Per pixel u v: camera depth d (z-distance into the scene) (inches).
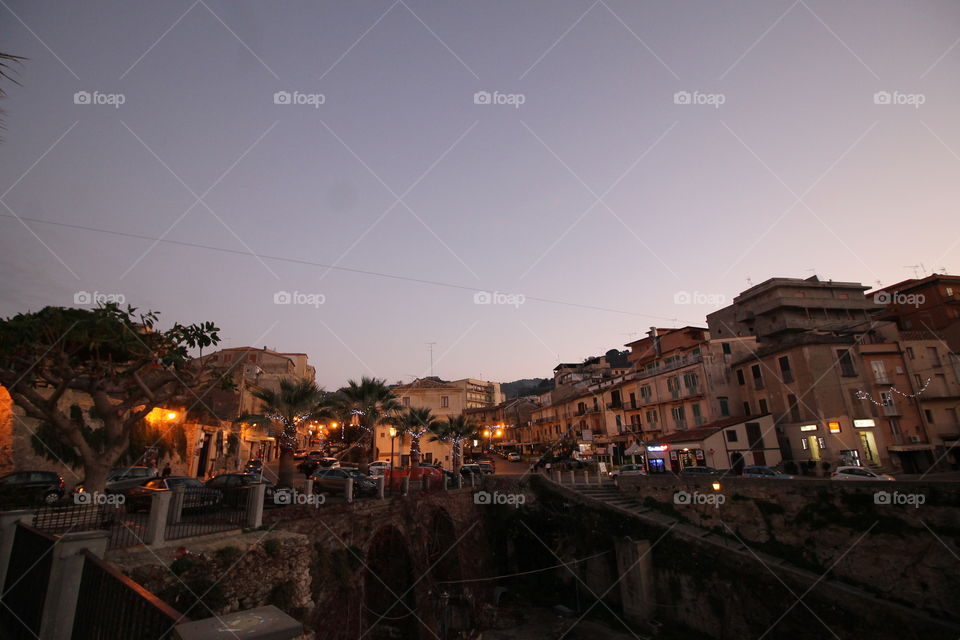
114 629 168.7
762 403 1557.6
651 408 1951.3
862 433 1307.8
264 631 109.9
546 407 2834.6
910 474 1220.5
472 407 4057.6
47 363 513.3
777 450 1421.0
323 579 565.9
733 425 1451.8
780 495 838.5
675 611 867.4
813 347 1405.0
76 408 872.9
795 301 1788.9
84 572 217.2
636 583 901.8
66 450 834.8
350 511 647.8
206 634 107.6
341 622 577.3
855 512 746.8
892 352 1417.3
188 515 503.5
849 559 737.0
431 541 874.1
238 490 518.3
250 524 504.4
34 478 642.2
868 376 1378.0
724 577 818.2
